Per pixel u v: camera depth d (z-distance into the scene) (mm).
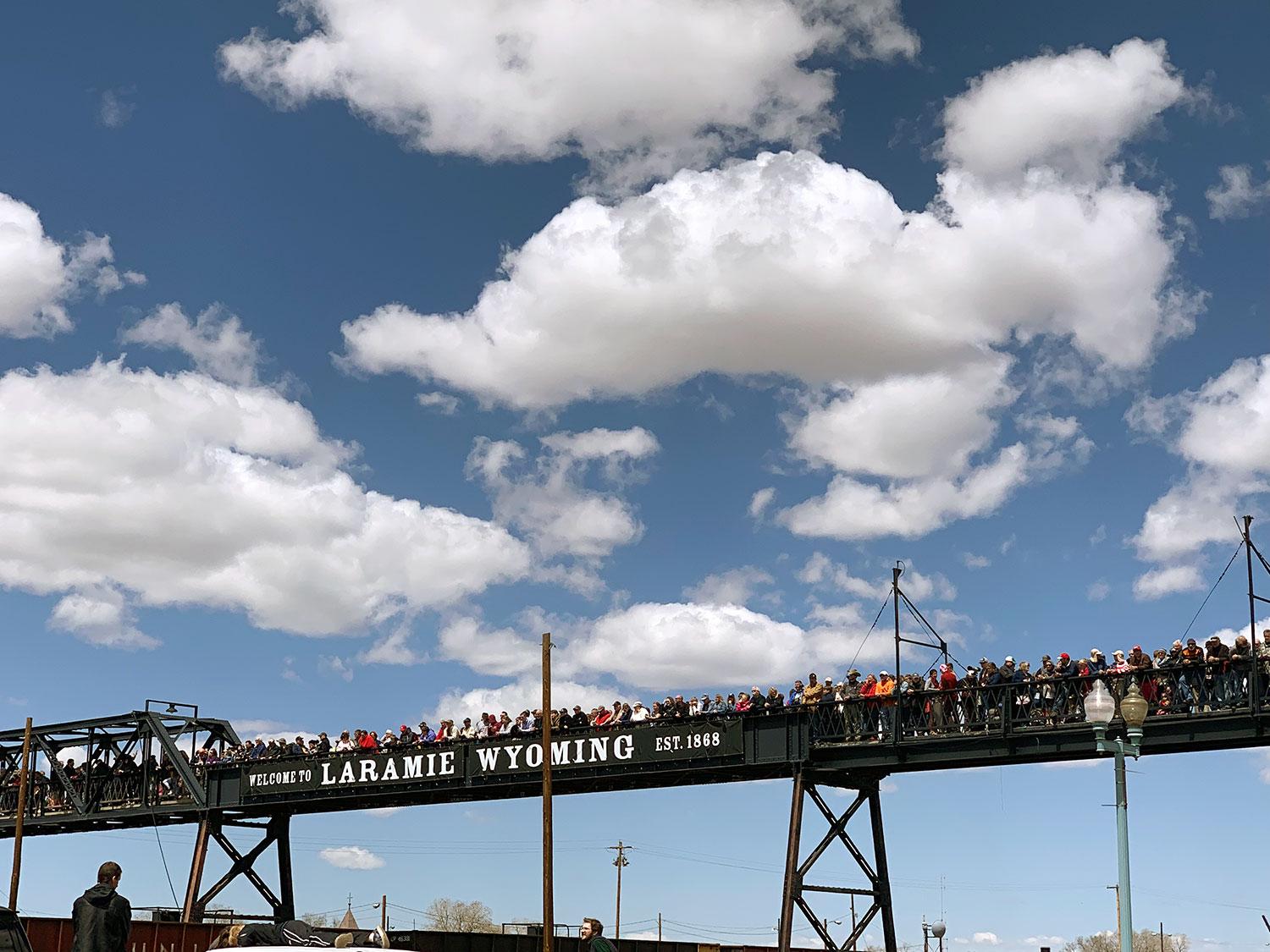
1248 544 29641
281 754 47000
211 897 47594
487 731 42156
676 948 47469
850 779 36312
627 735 38000
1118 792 21547
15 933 14148
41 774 54969
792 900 33906
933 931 53656
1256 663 29000
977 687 32562
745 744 35906
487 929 123188
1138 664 30484
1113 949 134000
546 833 36906
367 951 12148
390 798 45219
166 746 49312
